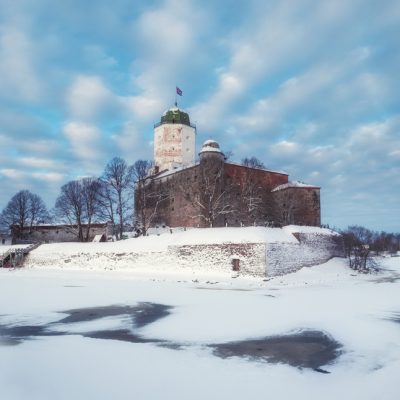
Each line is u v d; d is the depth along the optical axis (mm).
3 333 16000
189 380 10250
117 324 17766
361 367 11680
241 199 70875
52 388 9438
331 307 21828
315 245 50688
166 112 91438
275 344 14203
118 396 9039
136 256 50594
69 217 81188
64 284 35688
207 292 30031
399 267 60625
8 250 60938
